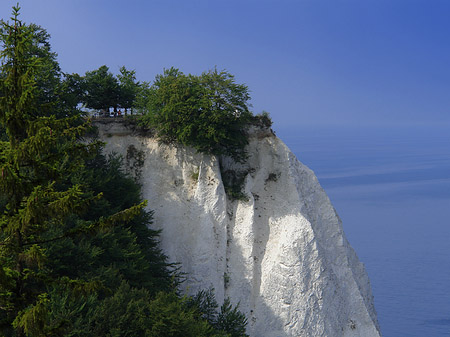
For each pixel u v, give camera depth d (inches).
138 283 1921.8
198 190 2460.6
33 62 809.5
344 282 2463.1
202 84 2386.8
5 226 788.6
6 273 794.8
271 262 2388.0
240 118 2385.6
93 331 1461.6
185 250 2420.0
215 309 2311.8
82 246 1685.5
